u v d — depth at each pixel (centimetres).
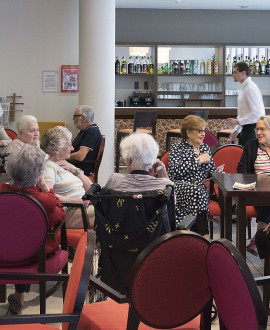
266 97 1377
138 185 327
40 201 306
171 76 1336
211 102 1348
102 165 873
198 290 199
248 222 544
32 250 298
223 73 1322
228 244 169
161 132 981
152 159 334
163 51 1318
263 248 349
